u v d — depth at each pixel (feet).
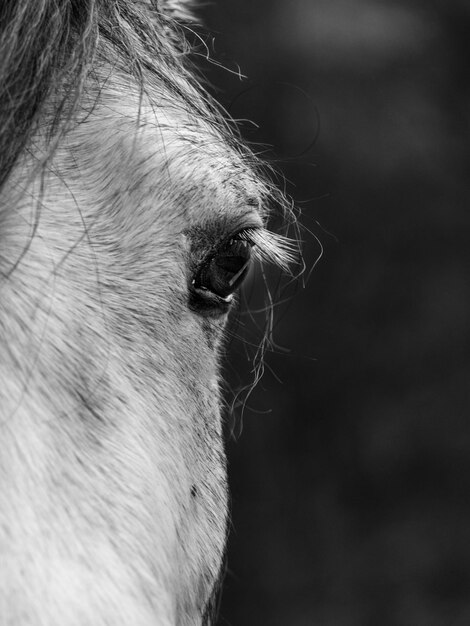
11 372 8.59
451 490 56.85
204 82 17.28
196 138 11.57
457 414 57.52
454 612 53.67
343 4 59.36
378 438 57.72
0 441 8.18
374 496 57.36
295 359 58.18
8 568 7.54
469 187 59.77
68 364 9.16
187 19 17.53
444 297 58.75
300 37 57.31
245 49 56.54
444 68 60.44
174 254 11.19
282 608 55.16
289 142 57.11
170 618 9.07
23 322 8.90
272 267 22.38
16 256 9.05
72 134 10.73
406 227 58.80
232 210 11.54
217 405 13.01
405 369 58.39
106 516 8.73
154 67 12.41
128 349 10.32
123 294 10.59
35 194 9.67
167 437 10.41
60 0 10.00
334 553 56.29
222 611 55.42
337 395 58.34
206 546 12.44
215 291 11.80
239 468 57.11
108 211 10.76
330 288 58.44
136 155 10.91
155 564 9.08
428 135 59.16
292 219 15.64
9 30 8.95
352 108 58.18
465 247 59.21
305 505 57.36
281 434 58.03
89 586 7.98
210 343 12.00
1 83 8.75
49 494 8.29
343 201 58.08
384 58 58.90
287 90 57.00
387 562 55.62
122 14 12.66
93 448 9.06
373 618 54.24
